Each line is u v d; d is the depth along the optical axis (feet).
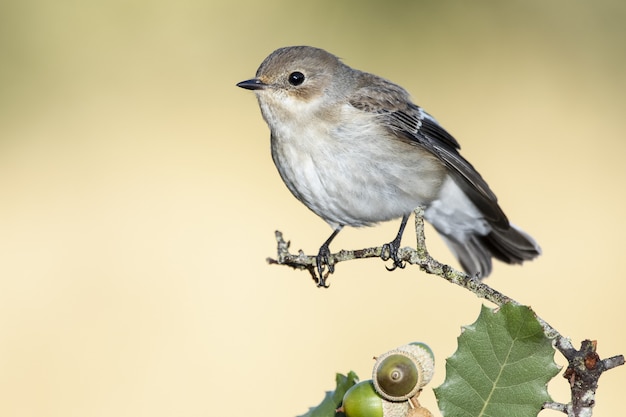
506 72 44.80
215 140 45.03
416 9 45.21
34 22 45.85
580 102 44.19
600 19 44.91
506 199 41.34
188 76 46.32
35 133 44.96
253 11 46.75
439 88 44.57
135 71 46.24
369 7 45.55
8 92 45.19
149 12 46.75
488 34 45.14
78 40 46.21
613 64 44.57
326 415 13.28
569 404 11.76
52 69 45.78
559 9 45.21
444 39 45.21
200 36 46.62
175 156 44.73
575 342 34.76
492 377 11.96
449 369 12.03
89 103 45.68
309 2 46.32
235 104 45.93
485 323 12.02
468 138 43.57
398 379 12.14
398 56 45.06
